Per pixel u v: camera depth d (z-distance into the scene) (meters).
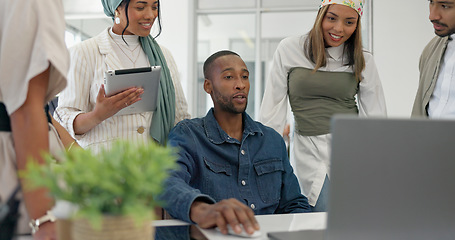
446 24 1.90
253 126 1.56
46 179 0.63
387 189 0.76
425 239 0.79
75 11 5.43
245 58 5.32
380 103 2.19
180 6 5.20
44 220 0.87
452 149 0.78
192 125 1.52
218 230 1.03
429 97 2.10
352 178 0.75
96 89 1.78
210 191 1.45
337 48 2.10
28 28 0.92
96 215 0.60
